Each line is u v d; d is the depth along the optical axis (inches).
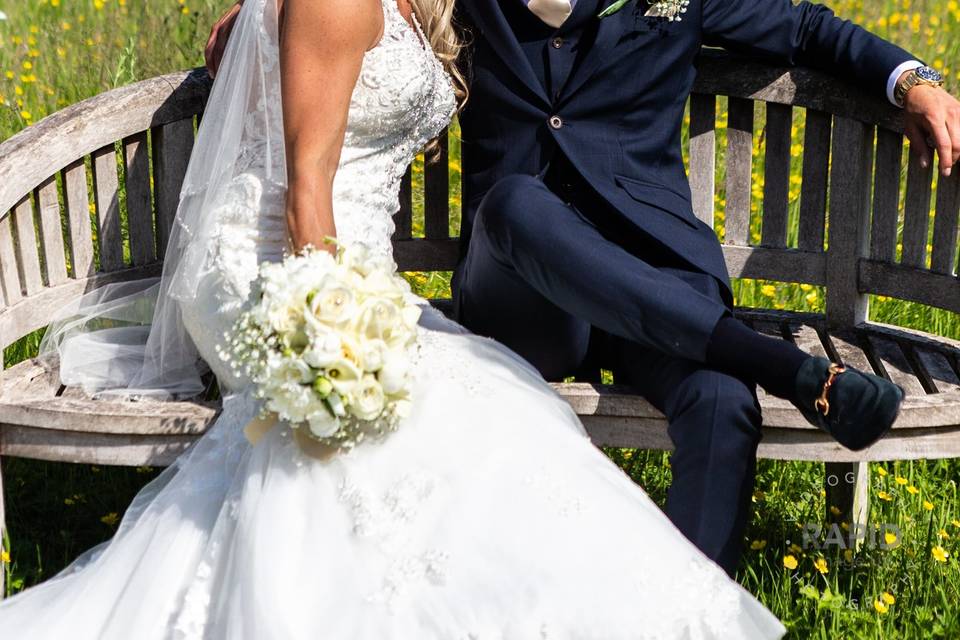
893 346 148.8
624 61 142.6
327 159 125.0
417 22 139.1
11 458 164.4
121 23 276.7
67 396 135.5
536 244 124.4
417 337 114.6
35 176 138.2
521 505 108.7
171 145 152.6
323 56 123.0
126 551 118.0
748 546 153.3
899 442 131.3
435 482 109.8
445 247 162.6
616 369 138.0
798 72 152.6
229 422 123.8
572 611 103.7
